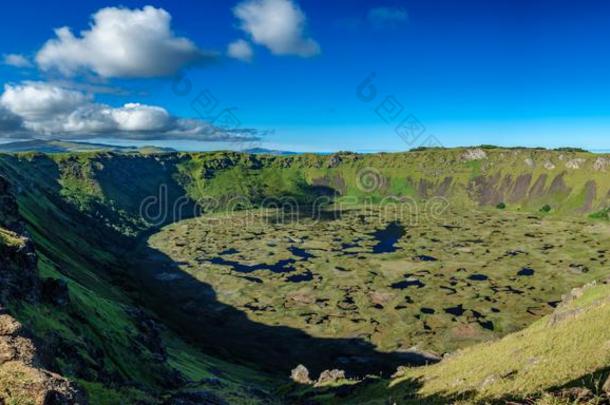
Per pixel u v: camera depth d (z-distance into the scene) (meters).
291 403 85.38
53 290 74.31
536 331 63.28
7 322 40.47
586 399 23.61
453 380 53.69
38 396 30.88
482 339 164.62
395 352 159.38
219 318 197.62
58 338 57.69
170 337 147.50
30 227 167.50
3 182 93.38
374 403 59.41
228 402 66.69
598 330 41.44
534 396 29.22
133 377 72.88
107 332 82.00
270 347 167.62
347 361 154.25
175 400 55.47
